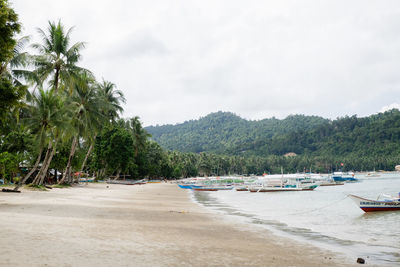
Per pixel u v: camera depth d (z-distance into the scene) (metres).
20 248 7.82
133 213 18.80
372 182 107.75
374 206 24.64
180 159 171.75
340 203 33.34
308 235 13.91
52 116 33.16
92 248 8.53
